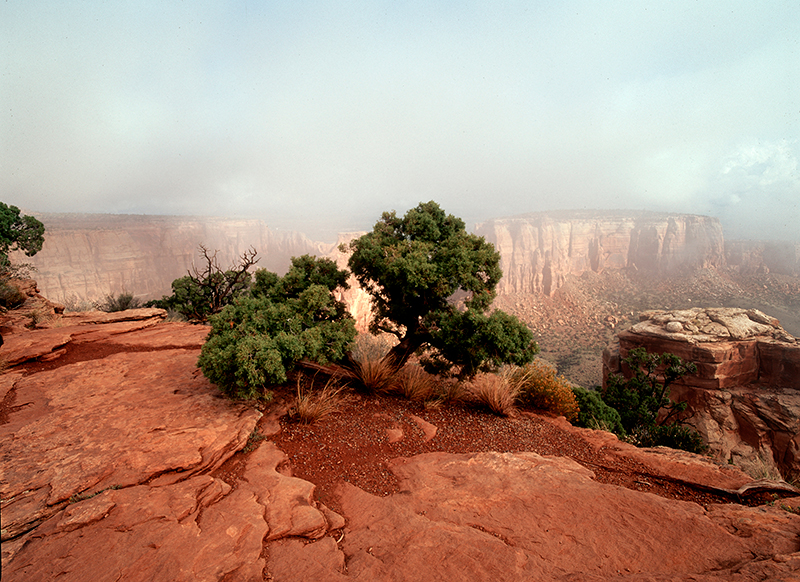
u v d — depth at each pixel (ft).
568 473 14.67
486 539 10.14
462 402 24.22
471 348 21.74
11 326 36.91
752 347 130.62
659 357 79.66
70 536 9.76
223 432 15.94
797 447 116.57
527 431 20.58
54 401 19.69
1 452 14.25
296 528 10.62
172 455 13.93
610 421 35.50
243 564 9.05
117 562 8.90
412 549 9.75
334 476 14.51
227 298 63.52
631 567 9.33
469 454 16.34
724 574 8.48
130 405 18.86
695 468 15.92
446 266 23.31
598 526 11.09
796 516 11.52
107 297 72.38
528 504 12.29
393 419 20.10
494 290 24.02
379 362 24.73
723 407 126.72
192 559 9.10
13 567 8.75
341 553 9.78
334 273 26.21
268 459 14.97
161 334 36.40
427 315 23.75
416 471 14.78
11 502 11.27
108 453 14.07
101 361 26.89
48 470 12.94
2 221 50.90
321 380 23.95
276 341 18.60
